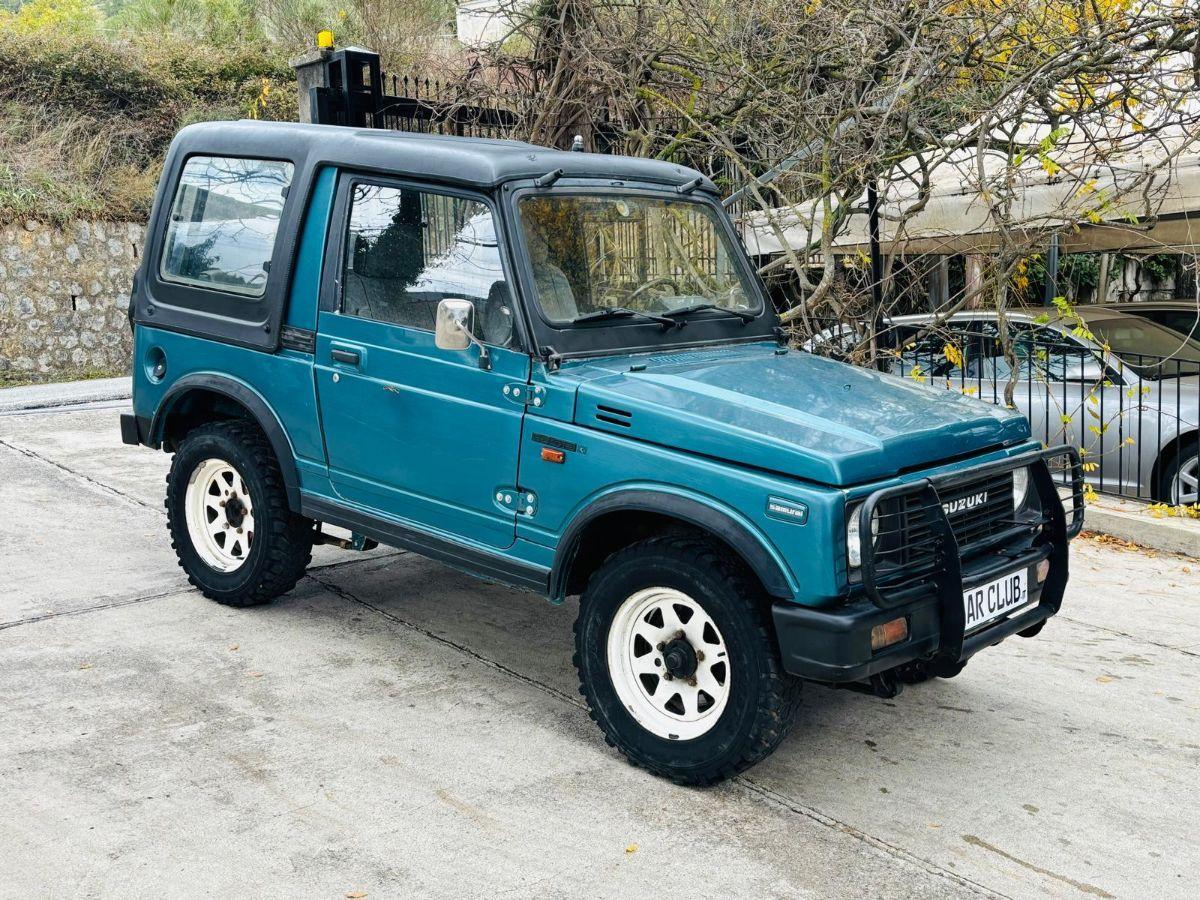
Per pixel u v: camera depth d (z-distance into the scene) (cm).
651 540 388
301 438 500
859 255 869
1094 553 745
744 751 370
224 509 549
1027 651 552
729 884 331
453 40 1936
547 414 414
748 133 895
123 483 799
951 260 1076
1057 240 850
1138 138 794
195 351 537
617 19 914
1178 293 1351
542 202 440
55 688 450
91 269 1606
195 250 543
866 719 461
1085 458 853
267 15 2080
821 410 393
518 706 454
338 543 530
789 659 353
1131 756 434
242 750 403
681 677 386
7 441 935
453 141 482
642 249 471
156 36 1988
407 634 530
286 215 499
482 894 320
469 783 387
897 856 352
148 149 1795
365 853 339
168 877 322
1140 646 566
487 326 431
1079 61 720
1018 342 880
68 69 1752
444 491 450
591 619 404
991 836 367
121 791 370
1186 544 739
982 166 734
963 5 773
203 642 507
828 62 817
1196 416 812
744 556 359
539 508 419
